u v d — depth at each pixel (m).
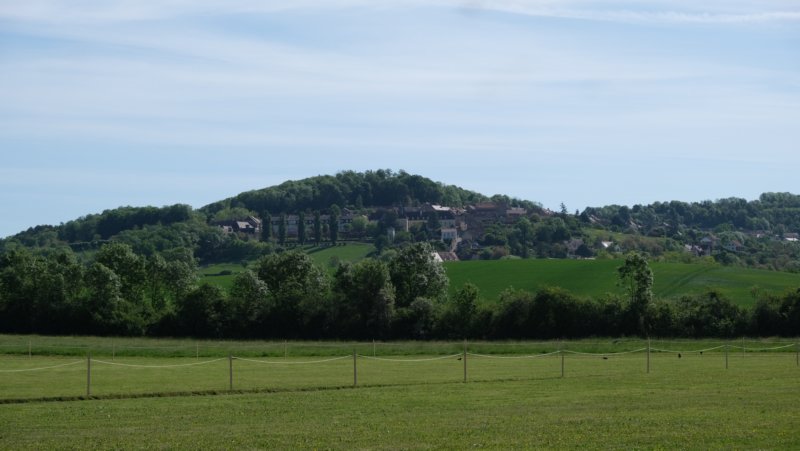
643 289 107.12
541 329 105.56
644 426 31.17
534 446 27.44
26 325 114.31
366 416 35.59
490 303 112.44
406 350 83.62
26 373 59.09
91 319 112.94
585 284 143.38
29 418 35.94
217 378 54.91
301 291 118.19
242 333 111.62
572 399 40.94
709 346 91.00
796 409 35.47
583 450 26.55
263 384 50.47
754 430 29.75
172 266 137.00
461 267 167.50
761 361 68.56
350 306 112.50
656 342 93.38
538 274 154.75
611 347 87.62
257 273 130.75
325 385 49.59
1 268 118.50
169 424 33.88
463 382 51.44
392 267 128.25
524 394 43.75
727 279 145.12
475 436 29.59
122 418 35.78
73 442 29.55
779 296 105.38
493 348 85.62
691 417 33.41
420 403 40.16
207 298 112.94
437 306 113.75
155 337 111.19
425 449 27.23
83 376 56.53
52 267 120.62
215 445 28.59
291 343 97.12
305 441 29.12
